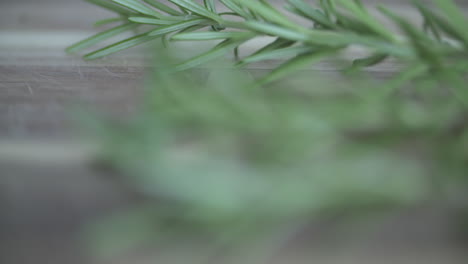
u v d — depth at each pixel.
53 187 0.32
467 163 0.27
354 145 0.26
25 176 0.33
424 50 0.29
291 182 0.24
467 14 0.42
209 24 0.33
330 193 0.25
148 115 0.25
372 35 0.31
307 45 0.31
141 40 0.33
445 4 0.30
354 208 0.25
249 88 0.27
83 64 0.38
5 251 0.33
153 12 0.33
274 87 0.27
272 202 0.24
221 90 0.26
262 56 0.31
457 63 0.30
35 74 0.38
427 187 0.26
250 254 0.26
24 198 0.33
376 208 0.26
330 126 0.26
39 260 0.33
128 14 0.34
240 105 0.26
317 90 0.27
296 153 0.25
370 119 0.27
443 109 0.27
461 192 0.27
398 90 0.29
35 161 0.33
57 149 0.33
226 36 0.32
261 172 0.25
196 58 0.31
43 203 0.33
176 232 0.24
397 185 0.25
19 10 0.45
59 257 0.33
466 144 0.27
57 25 0.44
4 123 0.33
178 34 0.32
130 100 0.34
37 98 0.35
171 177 0.24
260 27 0.31
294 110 0.26
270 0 0.45
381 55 0.32
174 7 0.43
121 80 0.36
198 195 0.24
